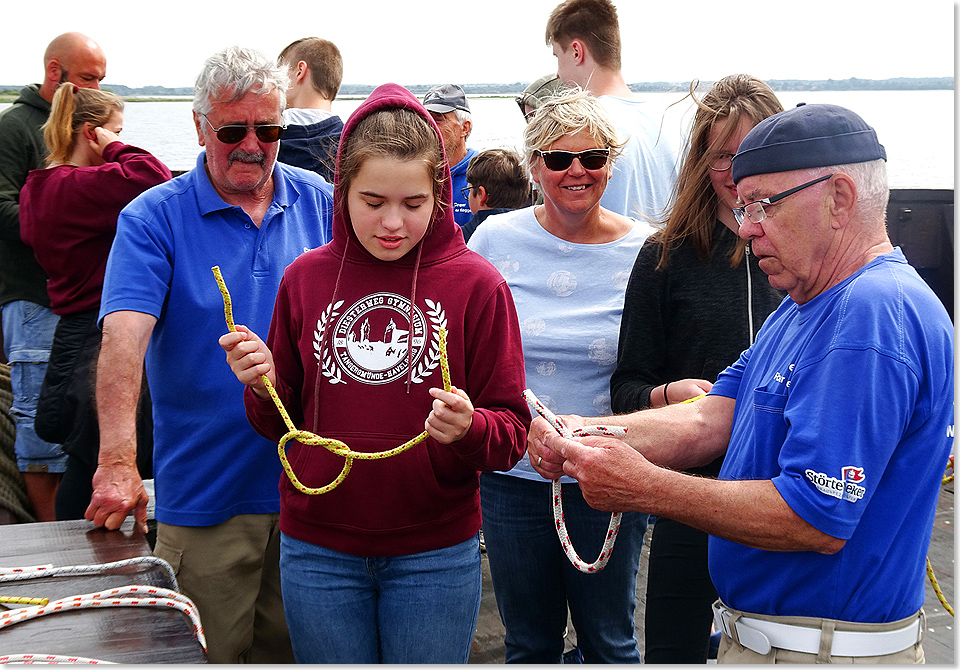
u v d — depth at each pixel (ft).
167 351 7.87
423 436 5.45
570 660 9.27
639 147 10.64
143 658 5.08
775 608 5.36
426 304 5.98
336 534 5.96
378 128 5.57
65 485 10.50
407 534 5.93
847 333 4.96
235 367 5.73
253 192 8.13
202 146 7.92
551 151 8.20
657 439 6.31
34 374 12.24
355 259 6.12
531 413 6.49
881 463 4.83
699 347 7.71
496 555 8.45
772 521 5.01
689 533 7.72
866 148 5.24
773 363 5.63
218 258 7.88
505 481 8.30
